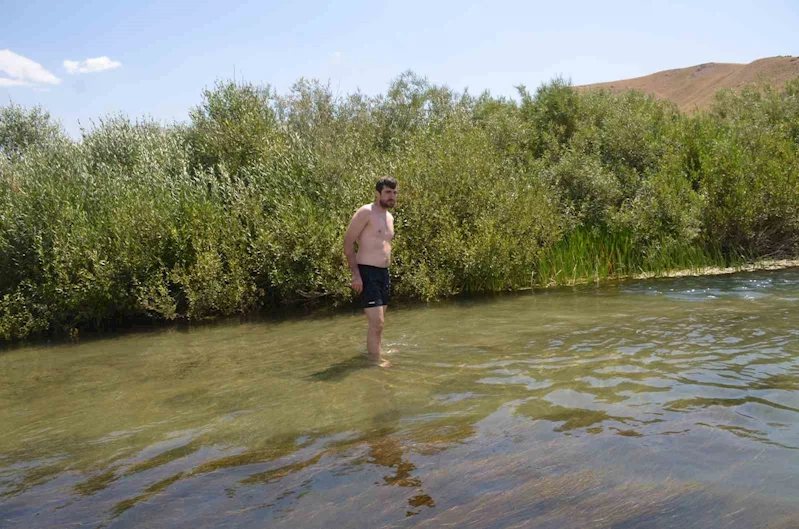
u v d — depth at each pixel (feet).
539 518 9.30
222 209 33.32
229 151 38.01
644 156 43.91
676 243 38.32
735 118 51.31
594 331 22.39
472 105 50.29
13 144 53.88
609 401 14.52
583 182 40.55
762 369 16.51
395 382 17.25
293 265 31.91
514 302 29.94
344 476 11.21
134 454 13.05
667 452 11.41
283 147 36.96
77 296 29.04
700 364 17.24
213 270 30.30
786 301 26.45
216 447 13.14
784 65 135.54
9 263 30.14
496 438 12.60
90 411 16.53
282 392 16.96
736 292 29.35
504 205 34.47
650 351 18.99
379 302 20.61
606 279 36.63
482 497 10.06
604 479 10.46
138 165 37.42
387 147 43.96
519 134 44.75
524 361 18.69
